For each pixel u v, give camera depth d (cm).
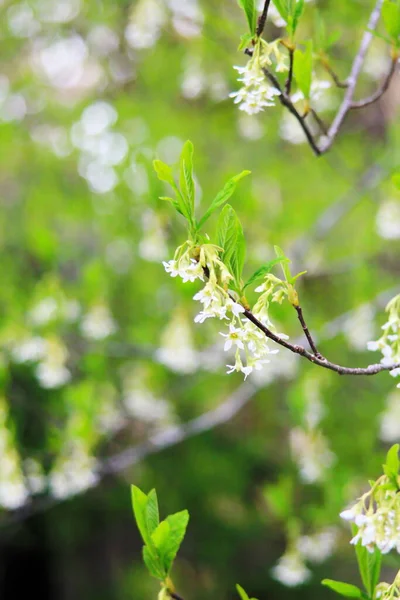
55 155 567
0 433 392
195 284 384
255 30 180
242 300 152
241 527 659
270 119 494
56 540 720
